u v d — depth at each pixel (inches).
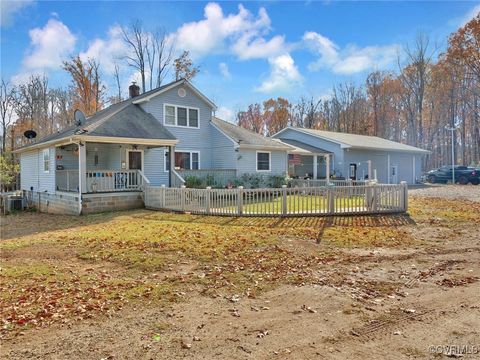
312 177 1160.2
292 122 2240.4
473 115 1968.5
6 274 243.1
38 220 576.7
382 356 131.0
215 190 509.4
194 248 309.7
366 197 489.4
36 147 754.2
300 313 174.1
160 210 587.5
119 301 191.3
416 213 497.0
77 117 644.1
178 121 860.0
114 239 356.2
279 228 402.0
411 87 1991.9
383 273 240.5
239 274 238.1
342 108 2150.6
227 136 879.7
